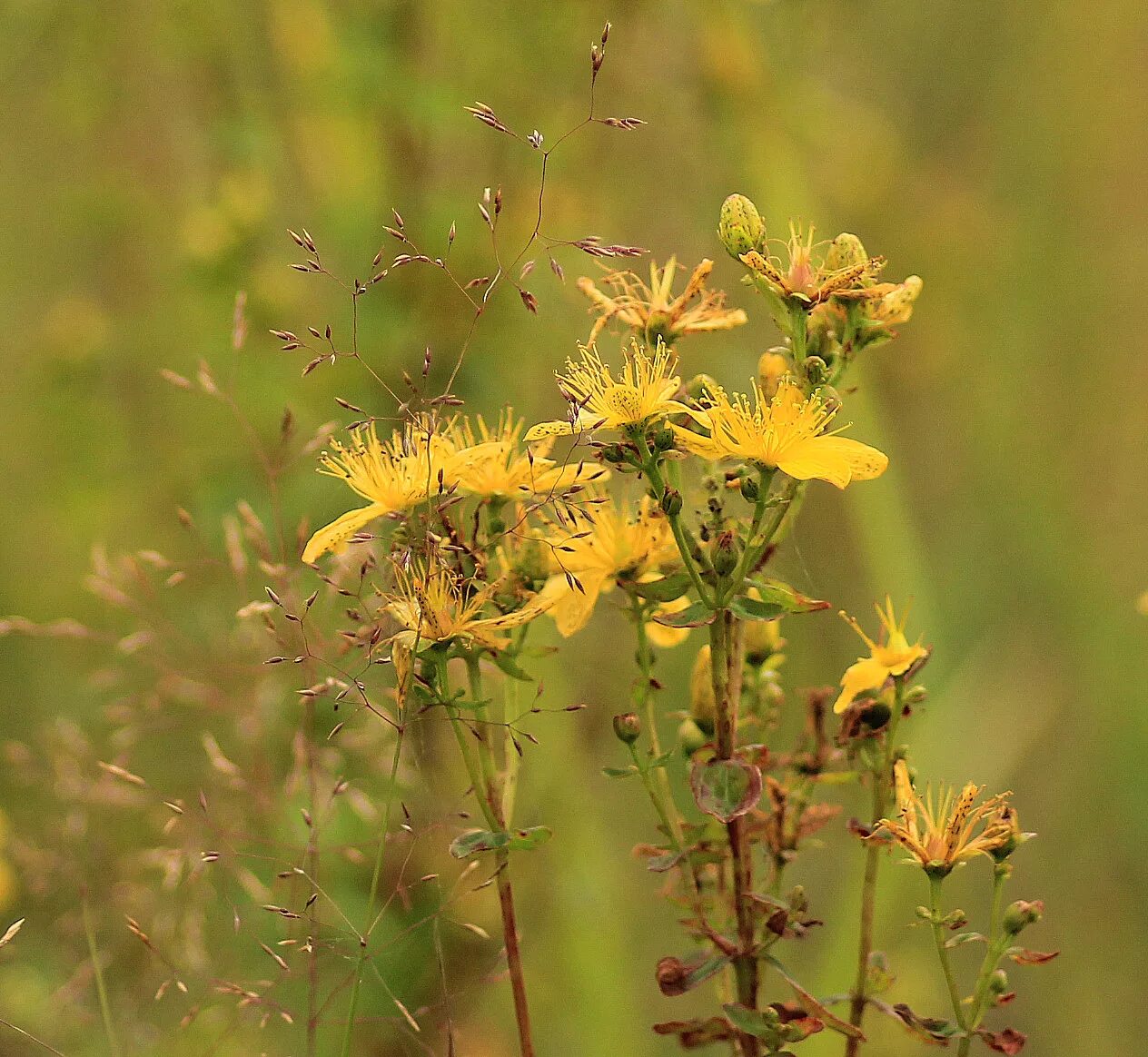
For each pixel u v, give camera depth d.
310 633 1.82
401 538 1.60
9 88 4.16
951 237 4.79
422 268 3.34
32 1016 2.48
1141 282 5.16
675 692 3.64
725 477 1.60
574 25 3.64
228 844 2.12
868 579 4.06
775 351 1.63
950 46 5.18
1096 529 4.92
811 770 1.71
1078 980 3.79
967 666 4.15
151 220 3.97
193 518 3.28
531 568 1.62
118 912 2.48
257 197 3.57
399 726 1.51
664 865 1.60
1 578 3.81
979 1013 1.52
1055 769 4.33
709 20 3.82
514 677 1.57
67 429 3.82
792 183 3.93
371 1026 2.64
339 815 2.53
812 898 3.56
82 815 2.45
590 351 1.80
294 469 3.25
